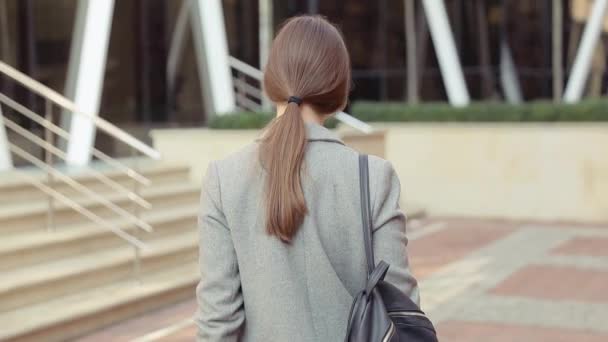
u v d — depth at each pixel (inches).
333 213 88.4
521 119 624.1
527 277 397.4
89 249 355.9
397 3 1029.2
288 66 91.6
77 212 374.0
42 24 599.8
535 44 1085.1
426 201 615.2
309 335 86.7
